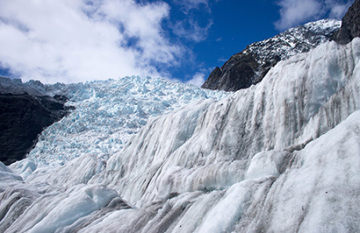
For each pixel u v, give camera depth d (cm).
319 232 1010
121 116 8325
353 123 1316
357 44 2045
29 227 2078
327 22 16375
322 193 1124
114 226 1769
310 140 1853
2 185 3462
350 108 1712
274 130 2208
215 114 2888
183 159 2788
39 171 5228
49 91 11200
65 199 2159
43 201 2370
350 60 2023
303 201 1167
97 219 1945
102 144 6931
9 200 2650
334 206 1053
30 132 8606
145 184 3031
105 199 2150
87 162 4462
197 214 1510
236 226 1295
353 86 1741
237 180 1881
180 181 2305
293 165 1588
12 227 2219
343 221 1000
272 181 1440
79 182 4181
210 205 1520
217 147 2517
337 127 1422
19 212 2428
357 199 1026
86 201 2100
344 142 1254
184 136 3222
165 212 1736
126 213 1894
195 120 3262
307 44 14762
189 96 9762
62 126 7838
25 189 2841
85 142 7012
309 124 1975
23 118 8925
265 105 2408
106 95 9931
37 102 9788
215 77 16338
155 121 4038
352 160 1148
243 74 13962
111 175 3953
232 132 2494
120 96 9812
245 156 2262
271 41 16450
